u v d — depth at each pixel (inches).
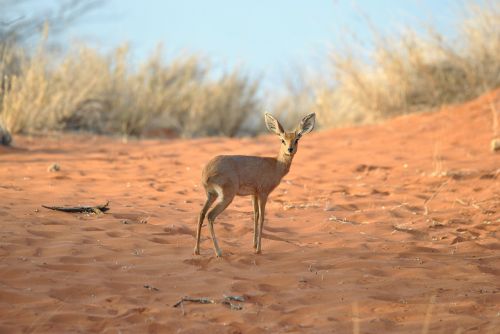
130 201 927.7
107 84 1947.6
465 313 550.0
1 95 1706.4
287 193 1019.3
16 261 631.8
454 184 1050.1
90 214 827.4
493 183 1041.5
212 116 2103.8
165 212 870.4
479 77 1718.8
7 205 849.5
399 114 1781.5
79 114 1857.8
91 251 677.3
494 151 1269.7
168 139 1819.6
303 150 1395.2
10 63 1861.5
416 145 1379.2
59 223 776.9
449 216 877.8
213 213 687.7
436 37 1770.4
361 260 682.2
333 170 1195.9
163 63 2111.2
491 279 637.3
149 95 2003.0
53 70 1882.4
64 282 588.4
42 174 1099.3
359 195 1007.0
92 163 1238.9
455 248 745.6
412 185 1064.8
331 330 514.0
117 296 563.5
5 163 1201.4
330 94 1983.3
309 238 775.7
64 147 1475.1
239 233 789.9
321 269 663.1
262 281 618.5
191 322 519.5
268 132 2167.8
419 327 521.0
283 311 550.3
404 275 645.9
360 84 1814.7
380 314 547.2
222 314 537.3
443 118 1553.9
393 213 890.7
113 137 1802.4
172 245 724.7
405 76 1780.3
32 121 1685.5
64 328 501.0
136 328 505.4
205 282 609.9
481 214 881.5
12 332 491.2
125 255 674.8
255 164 706.8
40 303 542.3
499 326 518.3
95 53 1994.3
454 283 623.8
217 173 685.3
